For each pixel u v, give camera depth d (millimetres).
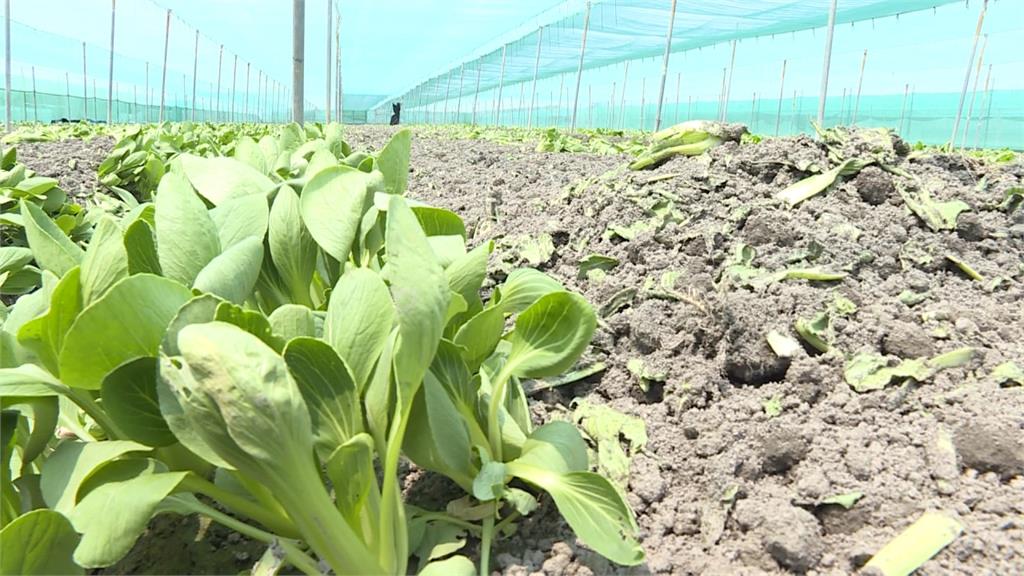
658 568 1619
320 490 1359
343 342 1544
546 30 18297
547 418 2318
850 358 2266
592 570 1614
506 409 1990
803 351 2252
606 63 24766
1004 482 1741
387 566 1489
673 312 2664
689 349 2469
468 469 1709
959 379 2156
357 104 65750
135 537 1315
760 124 26719
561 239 3775
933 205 3324
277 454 1262
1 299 3482
